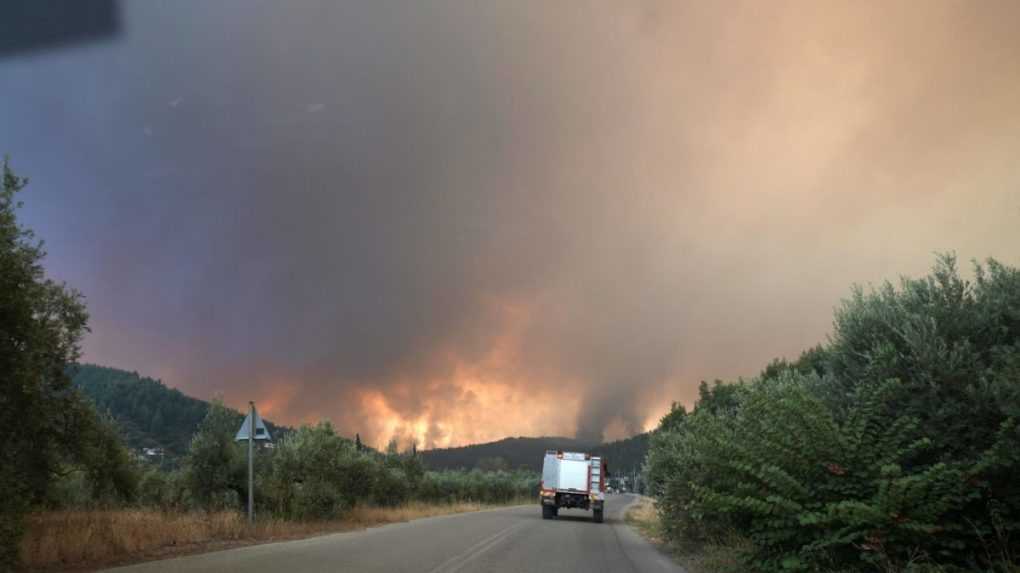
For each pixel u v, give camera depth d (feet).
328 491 81.15
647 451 74.08
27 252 37.81
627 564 46.60
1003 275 32.37
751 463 35.65
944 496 28.07
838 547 31.50
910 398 32.27
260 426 61.87
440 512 122.83
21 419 39.40
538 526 86.38
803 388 37.60
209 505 69.21
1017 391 26.53
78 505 66.64
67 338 43.24
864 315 36.86
